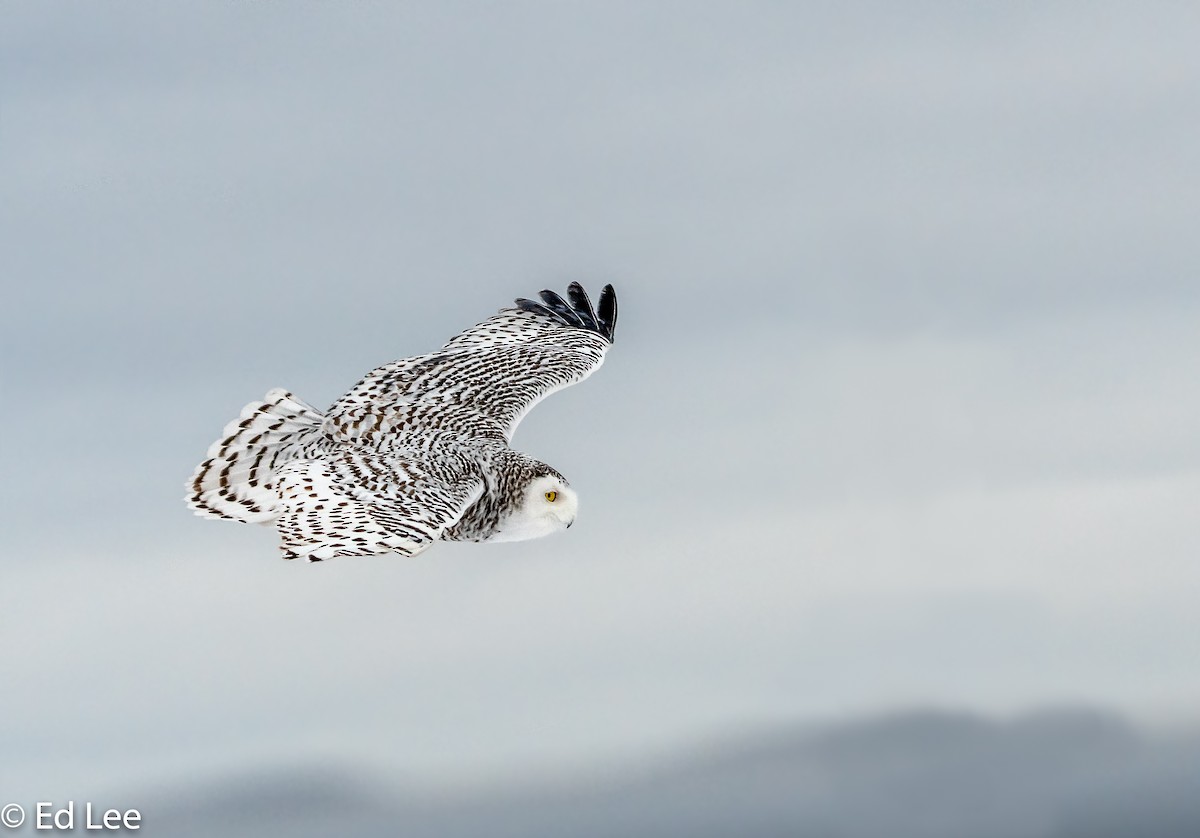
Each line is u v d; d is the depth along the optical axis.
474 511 14.55
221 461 14.21
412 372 15.77
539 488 14.82
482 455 14.71
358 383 15.49
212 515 14.02
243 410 14.43
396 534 12.88
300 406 14.64
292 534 13.19
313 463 14.02
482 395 15.73
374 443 14.70
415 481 13.70
